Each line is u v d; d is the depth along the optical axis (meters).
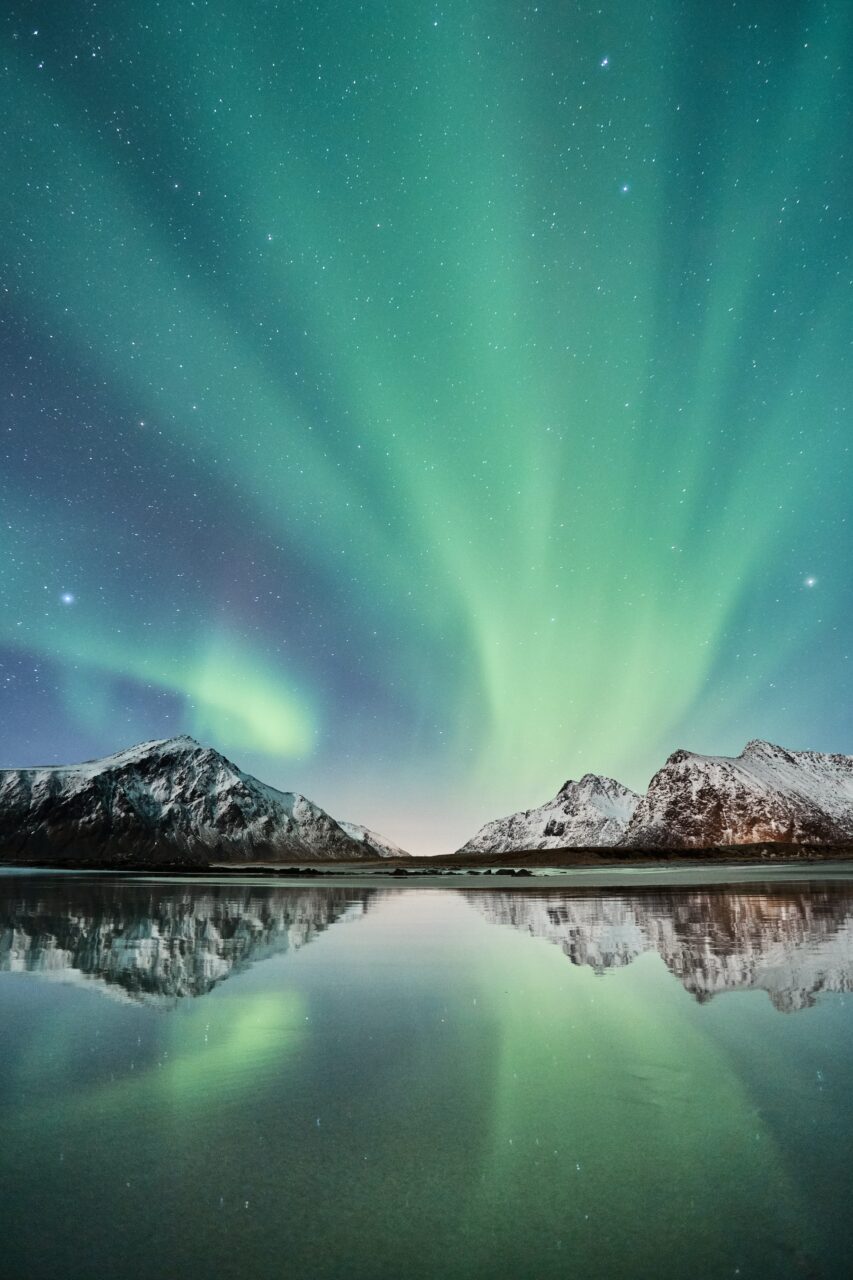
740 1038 7.39
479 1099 5.71
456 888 42.59
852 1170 4.45
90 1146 4.86
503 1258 3.50
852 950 13.39
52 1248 3.61
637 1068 6.45
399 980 10.77
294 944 15.08
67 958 13.06
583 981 10.57
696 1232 3.73
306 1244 3.64
